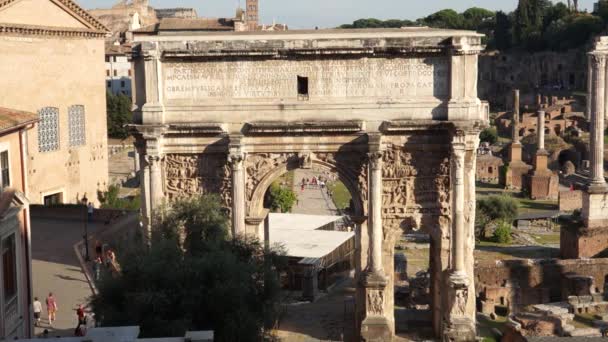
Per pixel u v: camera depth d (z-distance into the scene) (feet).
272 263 149.69
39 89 310.24
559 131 636.48
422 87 170.40
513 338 159.02
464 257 173.47
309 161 172.55
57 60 319.27
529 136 607.37
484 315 217.56
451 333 169.68
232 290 128.88
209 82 172.04
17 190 150.30
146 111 169.68
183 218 156.87
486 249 318.45
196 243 148.36
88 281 192.03
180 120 172.35
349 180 173.58
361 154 172.24
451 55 167.22
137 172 467.52
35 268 204.54
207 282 131.44
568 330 196.24
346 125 168.86
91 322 161.48
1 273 135.64
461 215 168.86
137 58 170.91
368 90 170.81
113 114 625.82
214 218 157.48
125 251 143.33
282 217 286.25
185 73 172.04
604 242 289.74
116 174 497.46
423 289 223.10
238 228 172.76
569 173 506.07
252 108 171.22
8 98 295.28
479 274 242.17
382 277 171.32
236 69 171.53
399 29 198.08
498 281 242.78
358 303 175.63
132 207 307.78
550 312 214.48
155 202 171.22
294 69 171.01
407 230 175.94
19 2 299.79
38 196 309.63
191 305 127.13
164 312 126.11
